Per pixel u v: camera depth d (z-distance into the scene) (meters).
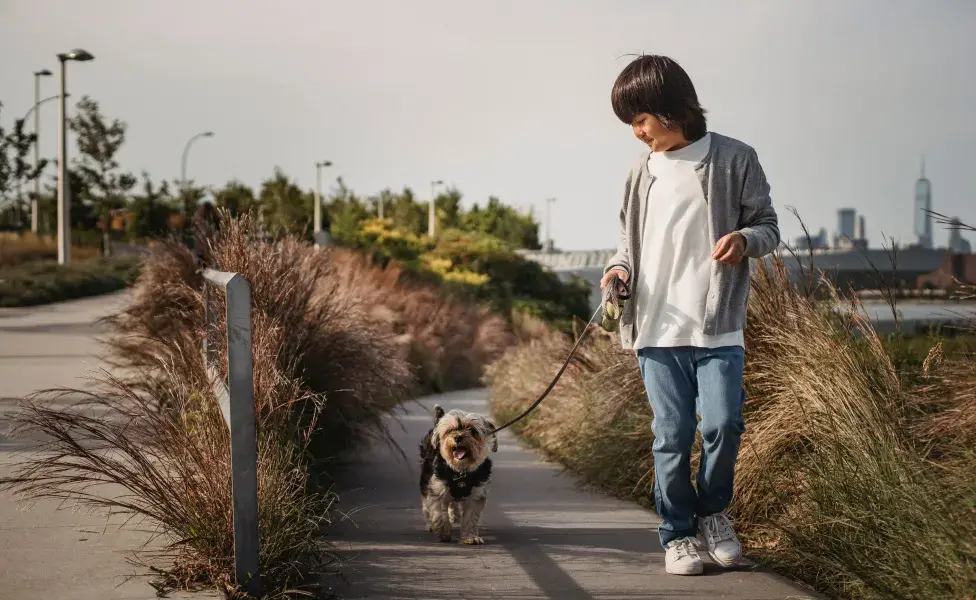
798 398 5.00
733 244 4.11
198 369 5.54
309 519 4.32
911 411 4.86
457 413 5.22
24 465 5.51
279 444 4.77
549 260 47.84
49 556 4.23
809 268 5.80
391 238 28.39
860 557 3.96
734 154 4.31
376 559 4.67
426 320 17.81
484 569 4.48
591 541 5.16
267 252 6.70
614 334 7.64
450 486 5.05
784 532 4.50
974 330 5.25
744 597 3.99
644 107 4.29
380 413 7.36
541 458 8.45
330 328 6.85
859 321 5.24
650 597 4.00
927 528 3.64
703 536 4.50
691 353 4.32
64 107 34.81
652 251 4.40
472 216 59.50
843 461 4.39
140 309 9.13
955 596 3.33
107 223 60.19
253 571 3.71
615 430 6.72
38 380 10.44
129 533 4.61
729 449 4.23
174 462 4.31
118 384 5.02
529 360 12.06
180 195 56.38
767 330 5.59
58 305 26.50
